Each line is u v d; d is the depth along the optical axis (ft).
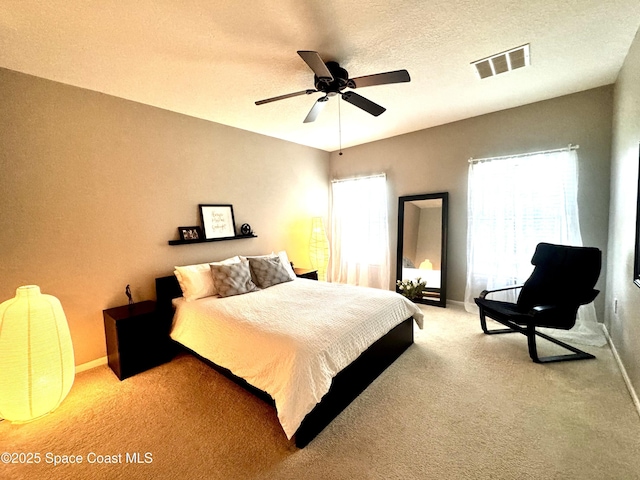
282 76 8.31
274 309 8.18
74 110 8.43
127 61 7.33
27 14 5.53
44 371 5.98
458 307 13.38
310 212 16.76
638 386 6.36
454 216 13.46
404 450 5.37
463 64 8.09
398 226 14.99
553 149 10.82
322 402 5.92
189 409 6.73
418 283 13.91
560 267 9.13
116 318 8.14
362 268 16.49
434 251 13.91
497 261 12.01
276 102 10.16
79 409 6.78
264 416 6.47
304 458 5.25
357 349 6.84
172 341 9.36
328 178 17.90
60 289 8.25
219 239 11.88
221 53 7.13
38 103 7.81
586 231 10.38
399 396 6.95
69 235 8.38
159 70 7.82
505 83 9.43
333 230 17.72
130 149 9.57
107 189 9.09
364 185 16.22
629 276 7.39
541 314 8.13
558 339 9.70
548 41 7.09
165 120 10.44
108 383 7.89
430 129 13.87
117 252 9.34
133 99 9.53
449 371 7.99
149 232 10.09
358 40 6.81
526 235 11.39
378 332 7.70
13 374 5.70
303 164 16.22
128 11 5.57
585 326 10.12
